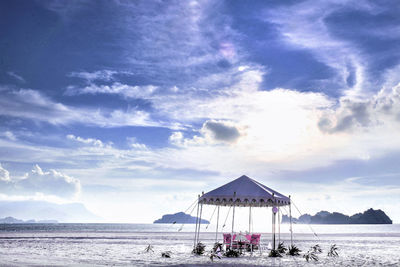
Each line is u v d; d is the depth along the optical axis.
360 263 15.71
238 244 19.27
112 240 33.78
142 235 48.16
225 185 17.33
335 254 20.06
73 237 39.00
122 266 13.20
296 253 18.77
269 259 16.30
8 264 13.28
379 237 48.81
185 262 14.75
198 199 17.50
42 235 44.59
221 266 13.38
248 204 21.16
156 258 16.59
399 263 15.82
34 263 13.87
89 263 14.20
